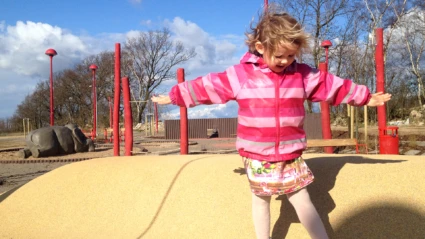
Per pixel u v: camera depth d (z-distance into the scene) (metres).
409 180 3.10
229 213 3.17
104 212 3.57
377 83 6.21
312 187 3.18
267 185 2.49
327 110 7.47
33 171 10.41
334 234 2.79
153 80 50.19
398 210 2.84
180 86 2.73
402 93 31.03
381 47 6.18
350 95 2.61
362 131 17.09
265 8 2.63
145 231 3.23
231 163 3.92
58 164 12.05
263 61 2.54
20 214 3.74
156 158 4.55
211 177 3.63
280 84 2.50
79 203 3.73
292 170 2.51
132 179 3.89
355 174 3.27
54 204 3.78
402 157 3.80
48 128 14.09
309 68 2.64
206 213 3.24
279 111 2.48
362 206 2.93
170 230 3.17
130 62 49.88
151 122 32.38
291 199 2.55
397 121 28.94
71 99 56.03
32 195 3.97
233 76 2.62
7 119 53.81
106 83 53.72
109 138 23.86
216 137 26.23
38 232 3.45
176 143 20.61
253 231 2.96
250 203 3.20
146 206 3.52
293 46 2.33
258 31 2.44
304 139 2.58
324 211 2.95
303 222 2.50
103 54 54.28
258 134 2.51
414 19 27.70
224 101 2.69
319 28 27.77
